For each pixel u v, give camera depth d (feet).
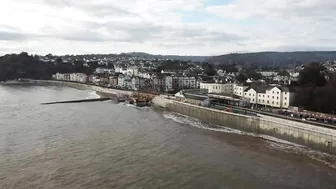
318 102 281.54
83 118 304.09
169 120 308.81
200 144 214.48
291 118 238.89
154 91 552.41
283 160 180.86
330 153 196.54
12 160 172.14
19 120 287.89
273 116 251.39
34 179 146.10
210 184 143.02
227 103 346.33
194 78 624.18
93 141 214.90
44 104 405.18
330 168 168.04
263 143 220.84
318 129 205.46
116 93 581.12
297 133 220.02
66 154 184.24
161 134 241.96
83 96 533.14
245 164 172.24
